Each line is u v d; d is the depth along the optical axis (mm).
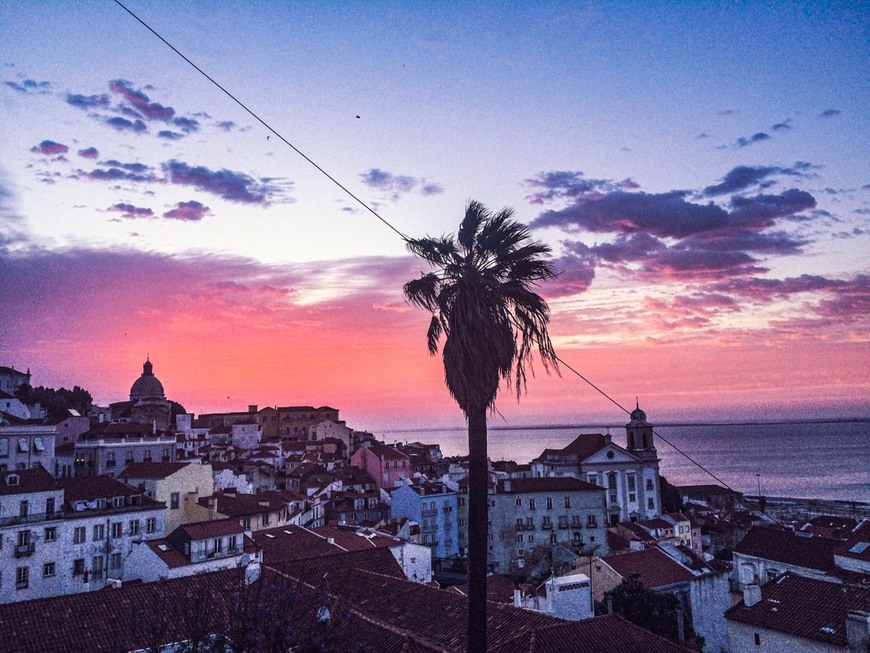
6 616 36812
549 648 33156
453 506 126188
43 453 95250
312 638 27703
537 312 25234
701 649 67188
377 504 129000
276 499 107312
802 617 46625
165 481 90312
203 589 39344
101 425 126062
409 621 39469
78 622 37125
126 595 39875
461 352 23875
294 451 196750
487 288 24609
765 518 163625
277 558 73938
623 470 150125
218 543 70500
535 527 121125
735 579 73750
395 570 50656
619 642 34719
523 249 25703
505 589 72312
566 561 118438
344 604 30656
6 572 68188
